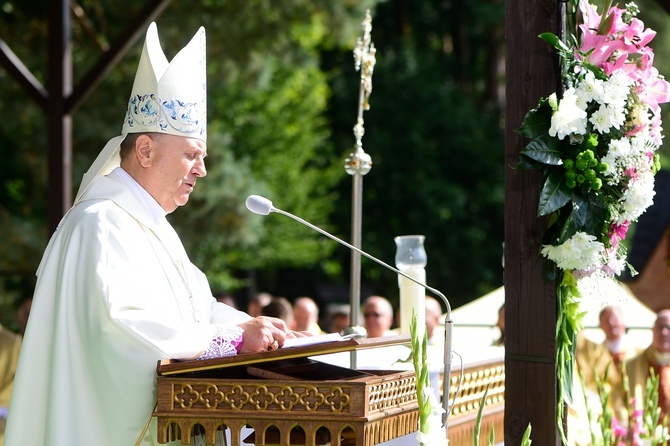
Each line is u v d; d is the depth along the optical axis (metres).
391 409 7.89
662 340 16.41
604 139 9.16
